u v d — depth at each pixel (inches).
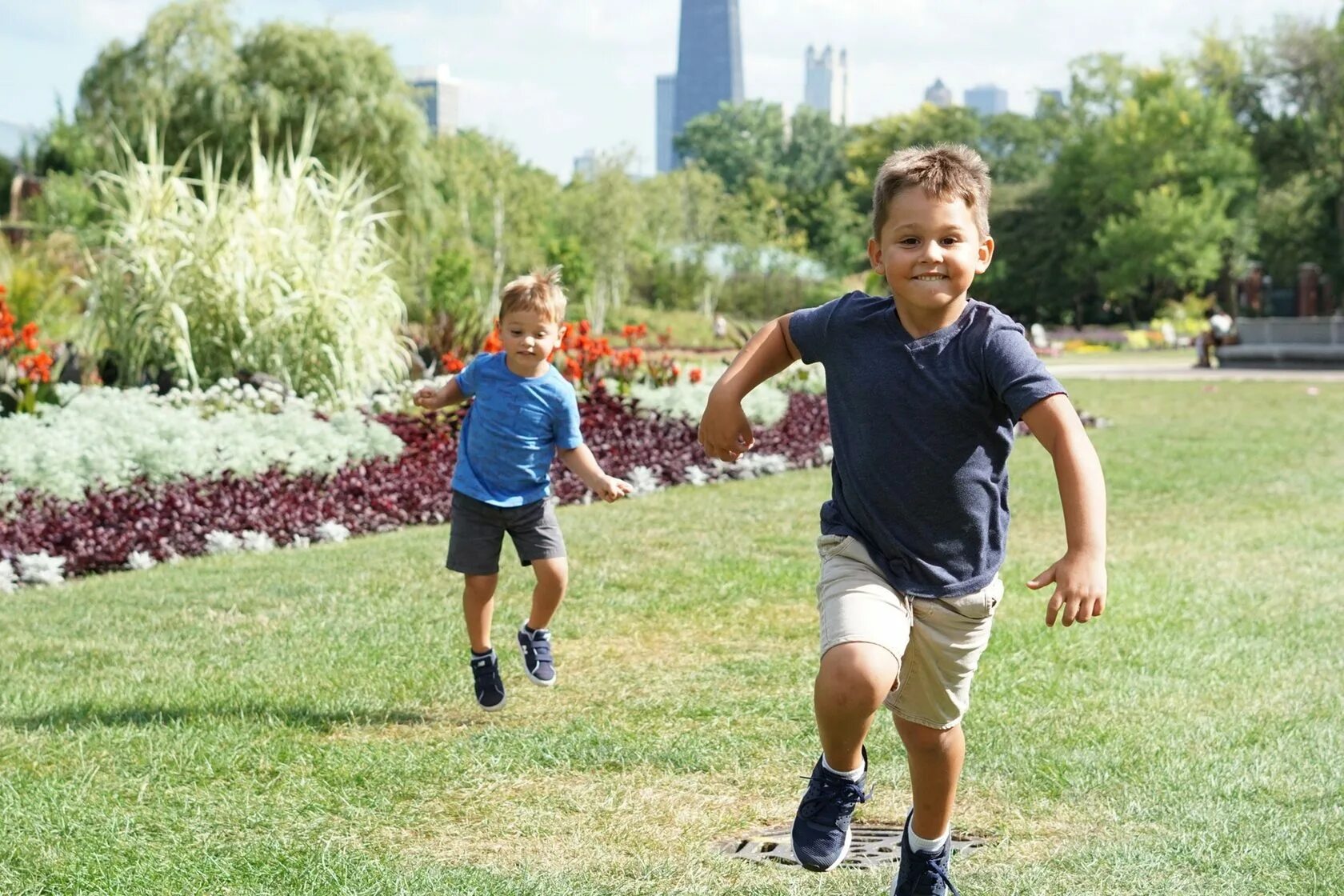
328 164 1433.3
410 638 224.8
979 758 160.4
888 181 105.8
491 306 1664.6
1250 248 2573.8
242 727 173.8
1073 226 2913.4
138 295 481.1
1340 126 2476.6
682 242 3011.8
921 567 106.7
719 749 164.6
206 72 1427.2
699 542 326.3
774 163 5388.8
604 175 2496.3
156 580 283.1
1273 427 654.5
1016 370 101.7
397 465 386.3
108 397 393.7
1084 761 158.9
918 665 109.3
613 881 124.3
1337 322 1291.8
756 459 488.1
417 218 1459.2
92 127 1461.6
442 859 130.6
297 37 1425.9
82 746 164.4
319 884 122.6
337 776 154.7
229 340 480.7
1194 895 119.3
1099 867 126.3
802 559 301.9
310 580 277.9
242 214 496.7
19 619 243.9
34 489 317.4
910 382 105.6
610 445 446.9
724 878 125.3
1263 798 146.2
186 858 129.6
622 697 190.9
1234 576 283.0
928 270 103.2
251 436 359.3
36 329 443.5
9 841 133.6
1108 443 575.5
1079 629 231.1
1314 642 222.1
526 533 183.9
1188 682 196.4
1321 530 345.4
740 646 222.1
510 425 182.1
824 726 101.0
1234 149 2508.6
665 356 547.8
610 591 264.8
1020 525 359.9
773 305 2829.7
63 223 1540.4
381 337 508.7
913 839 115.0
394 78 1457.9
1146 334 2201.0
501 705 181.3
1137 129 2578.7
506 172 2268.7
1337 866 125.7
